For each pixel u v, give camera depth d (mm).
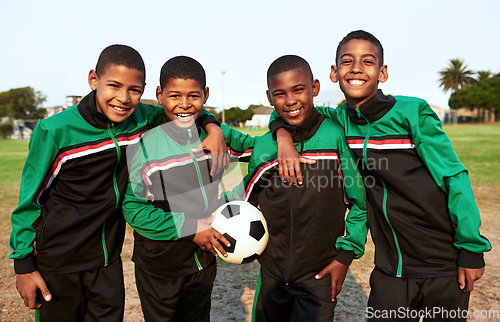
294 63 2117
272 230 2283
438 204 1985
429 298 1983
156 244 2217
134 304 3312
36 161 1988
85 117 2045
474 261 1892
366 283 3674
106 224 2201
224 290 3578
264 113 68500
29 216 2021
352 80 2055
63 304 2152
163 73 2092
